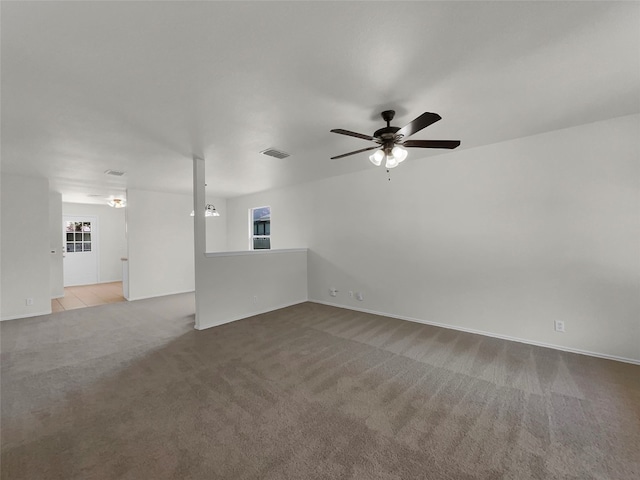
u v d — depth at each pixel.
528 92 2.33
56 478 1.55
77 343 3.60
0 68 1.88
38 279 4.98
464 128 3.10
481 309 3.76
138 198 6.32
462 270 3.91
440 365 2.90
